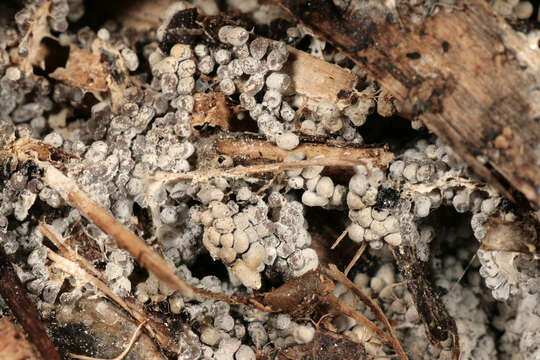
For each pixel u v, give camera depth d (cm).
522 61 6
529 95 6
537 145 6
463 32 6
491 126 6
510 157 6
